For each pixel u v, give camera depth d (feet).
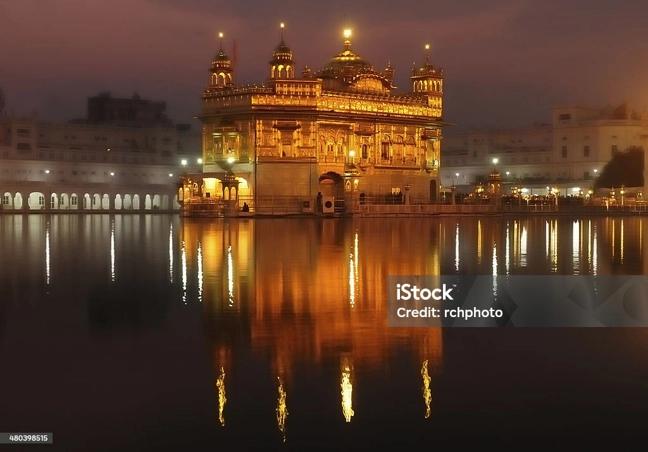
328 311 59.57
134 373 41.50
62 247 125.39
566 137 485.56
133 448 31.91
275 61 288.51
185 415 35.29
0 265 95.14
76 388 38.81
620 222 241.76
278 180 285.64
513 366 42.93
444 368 42.45
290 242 136.15
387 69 337.72
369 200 304.30
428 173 324.60
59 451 31.53
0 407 36.29
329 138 294.46
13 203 388.57
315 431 33.50
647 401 37.11
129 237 152.97
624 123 474.90
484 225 212.23
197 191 284.00
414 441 32.55
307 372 41.60
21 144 417.08
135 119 537.65
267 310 60.23
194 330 52.24
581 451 31.63
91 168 433.07
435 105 327.26
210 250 117.91
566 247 126.52
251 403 36.83
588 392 38.40
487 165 511.40
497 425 34.17
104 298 66.69
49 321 55.67
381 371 41.86
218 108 293.84
